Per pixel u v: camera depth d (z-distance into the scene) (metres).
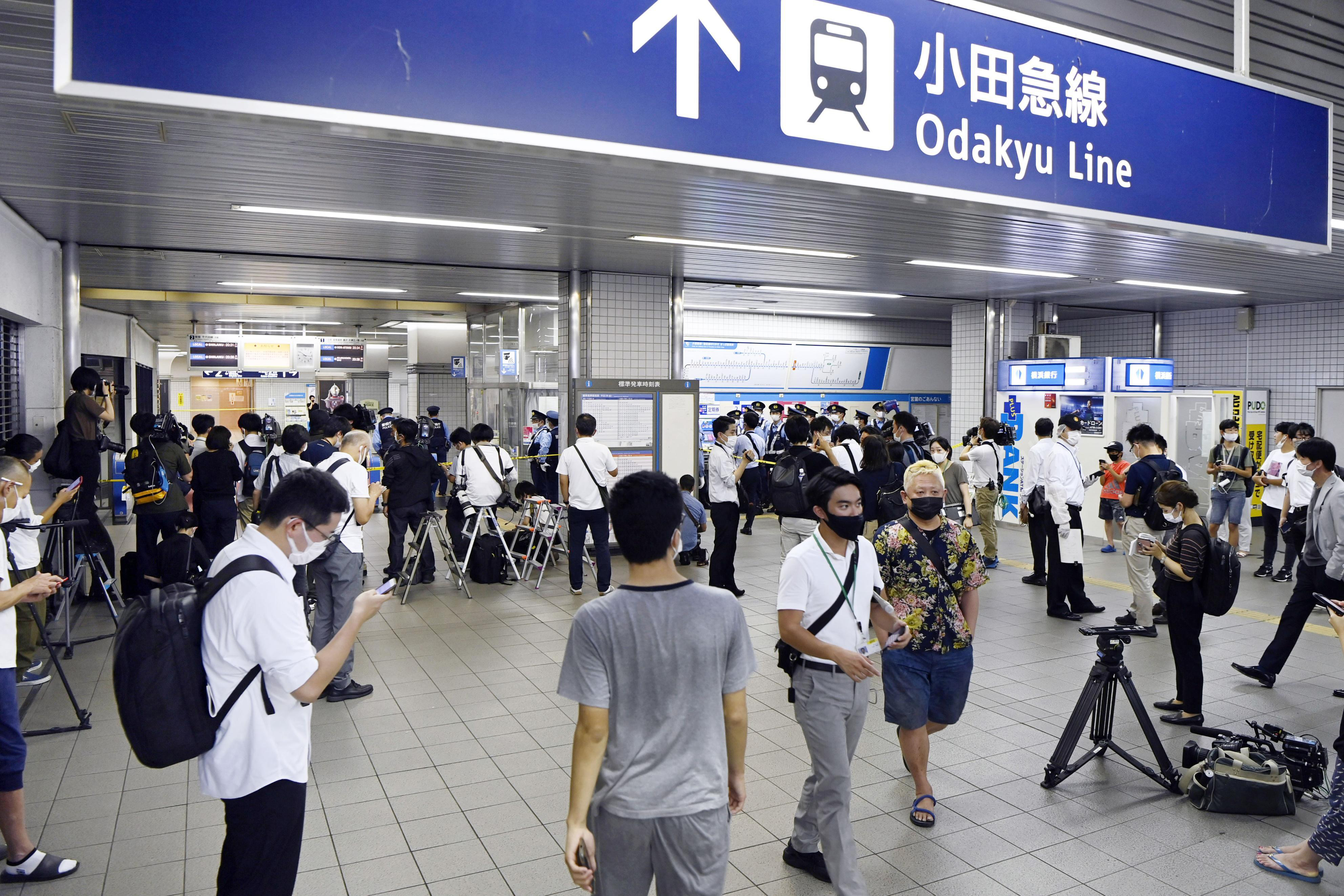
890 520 6.52
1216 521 11.55
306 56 2.64
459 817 4.12
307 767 2.63
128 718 2.35
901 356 20.70
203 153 5.38
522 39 2.89
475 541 9.46
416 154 5.43
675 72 3.13
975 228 7.99
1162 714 5.47
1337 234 8.29
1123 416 12.41
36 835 3.93
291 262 10.03
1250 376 16.16
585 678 2.23
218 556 2.61
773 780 4.55
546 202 6.85
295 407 27.78
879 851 3.81
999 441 10.19
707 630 2.26
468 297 14.20
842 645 3.32
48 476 7.76
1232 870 3.68
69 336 8.56
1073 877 3.61
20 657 5.58
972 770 4.67
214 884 3.53
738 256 9.68
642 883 2.24
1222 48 5.80
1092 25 5.20
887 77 3.58
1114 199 4.20
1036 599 8.75
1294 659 6.77
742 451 13.26
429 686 6.02
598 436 10.56
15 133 4.96
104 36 2.44
